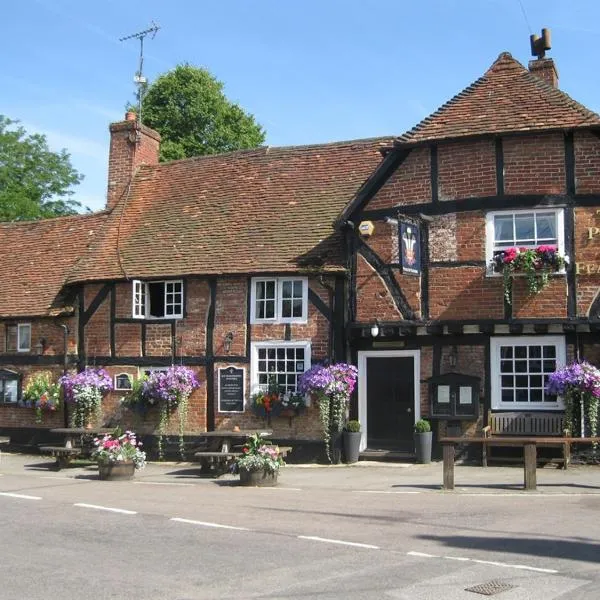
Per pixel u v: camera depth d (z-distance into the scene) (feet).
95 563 23.47
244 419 54.13
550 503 34.14
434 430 49.47
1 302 65.77
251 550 25.17
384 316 50.72
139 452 46.80
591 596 19.75
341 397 50.93
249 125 121.19
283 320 53.83
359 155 62.39
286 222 58.03
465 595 19.90
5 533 28.17
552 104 49.19
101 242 63.93
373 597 19.76
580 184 47.37
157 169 70.13
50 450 52.29
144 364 57.77
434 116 51.90
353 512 32.45
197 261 57.11
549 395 47.52
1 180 119.85
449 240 49.44
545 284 46.68
